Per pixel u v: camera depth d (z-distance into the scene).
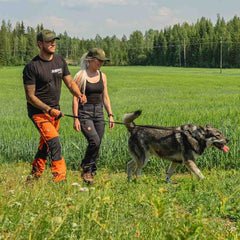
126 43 193.25
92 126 6.47
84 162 6.58
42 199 4.60
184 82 51.91
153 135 7.25
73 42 188.12
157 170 8.27
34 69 5.70
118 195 5.23
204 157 8.29
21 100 30.77
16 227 3.59
